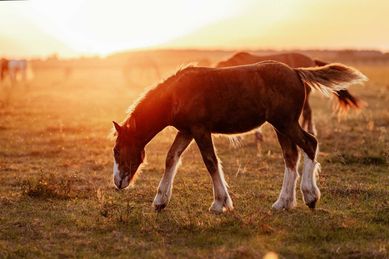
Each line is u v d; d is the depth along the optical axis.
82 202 8.12
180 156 7.73
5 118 18.20
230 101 7.25
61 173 10.24
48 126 16.28
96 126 16.59
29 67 43.44
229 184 9.30
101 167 10.88
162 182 7.64
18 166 10.85
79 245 6.30
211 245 6.23
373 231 6.61
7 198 8.25
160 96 7.46
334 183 9.23
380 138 13.32
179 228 6.79
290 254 5.91
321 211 7.48
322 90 7.65
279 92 7.29
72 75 63.56
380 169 10.39
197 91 7.26
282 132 7.44
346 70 7.51
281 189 8.33
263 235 6.52
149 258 5.85
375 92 29.48
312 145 7.47
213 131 7.54
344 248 6.00
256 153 12.16
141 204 8.03
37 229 6.82
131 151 7.49
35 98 27.16
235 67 7.48
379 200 8.06
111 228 6.85
